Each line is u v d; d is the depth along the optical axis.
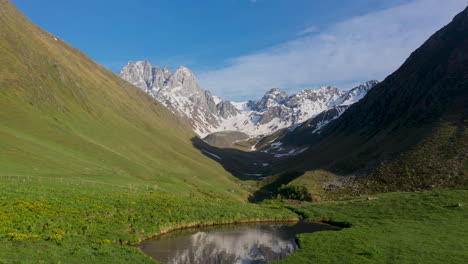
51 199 44.09
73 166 80.19
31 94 118.38
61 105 129.12
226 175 191.62
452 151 99.12
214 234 42.41
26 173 62.78
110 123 151.75
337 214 54.16
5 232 29.89
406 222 44.72
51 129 105.25
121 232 36.69
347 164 135.00
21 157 72.44
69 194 49.28
